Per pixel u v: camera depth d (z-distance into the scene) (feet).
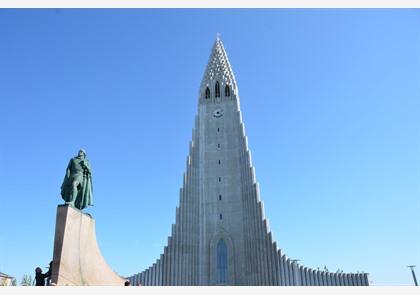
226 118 229.04
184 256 188.24
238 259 186.80
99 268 59.93
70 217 56.29
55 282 50.65
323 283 175.01
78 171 60.70
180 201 202.69
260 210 189.57
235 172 209.15
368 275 175.32
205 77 253.03
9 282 122.52
